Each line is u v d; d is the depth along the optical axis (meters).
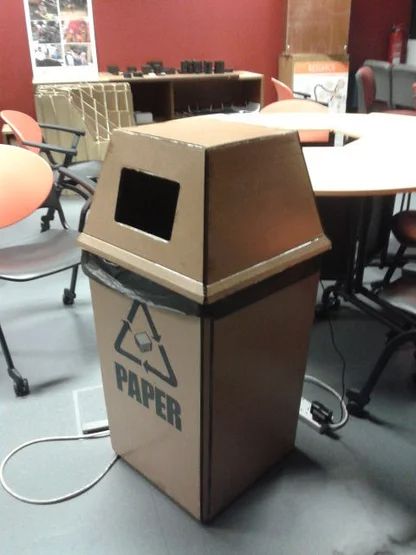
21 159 1.97
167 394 1.22
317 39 4.51
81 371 1.97
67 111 3.62
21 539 1.31
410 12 5.16
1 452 1.58
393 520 1.36
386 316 2.06
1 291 2.57
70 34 3.88
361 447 1.60
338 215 2.09
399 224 2.15
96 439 1.63
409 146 2.04
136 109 4.32
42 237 2.12
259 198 1.07
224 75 4.09
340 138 2.57
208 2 4.39
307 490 1.45
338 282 2.24
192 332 1.07
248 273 1.07
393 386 1.88
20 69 4.04
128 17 4.21
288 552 1.28
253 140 1.04
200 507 1.32
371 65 4.57
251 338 1.17
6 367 1.99
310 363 2.03
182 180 1.00
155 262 1.07
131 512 1.38
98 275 1.23
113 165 1.15
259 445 1.41
